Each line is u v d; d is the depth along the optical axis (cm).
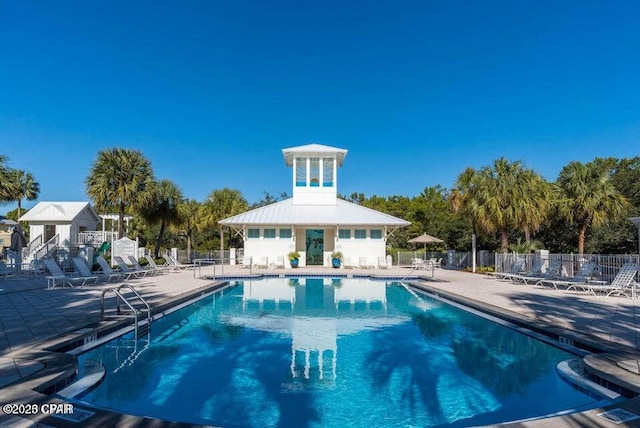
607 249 2697
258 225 2777
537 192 2305
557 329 807
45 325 814
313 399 546
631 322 872
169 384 596
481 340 851
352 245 2827
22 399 417
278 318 1107
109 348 777
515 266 1980
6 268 1970
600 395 494
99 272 1738
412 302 1396
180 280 1866
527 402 524
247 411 505
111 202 2481
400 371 662
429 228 4431
